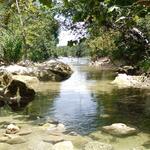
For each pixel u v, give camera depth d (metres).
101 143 6.77
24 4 13.47
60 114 9.94
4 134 7.63
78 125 8.55
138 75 19.42
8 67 19.53
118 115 9.70
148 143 6.95
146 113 9.94
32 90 12.77
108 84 17.91
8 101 11.84
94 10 5.60
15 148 6.67
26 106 11.31
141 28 17.59
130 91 14.85
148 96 13.26
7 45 23.41
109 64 38.88
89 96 13.40
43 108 10.91
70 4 5.54
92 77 22.92
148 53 17.00
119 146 6.77
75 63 49.50
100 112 10.16
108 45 27.45
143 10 5.52
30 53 30.12
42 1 4.59
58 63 24.78
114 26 14.18
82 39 6.97
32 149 6.59
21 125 8.55
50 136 7.50
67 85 17.48
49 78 21.00
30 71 19.97
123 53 19.62
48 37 33.78
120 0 5.07
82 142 7.05
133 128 8.04
